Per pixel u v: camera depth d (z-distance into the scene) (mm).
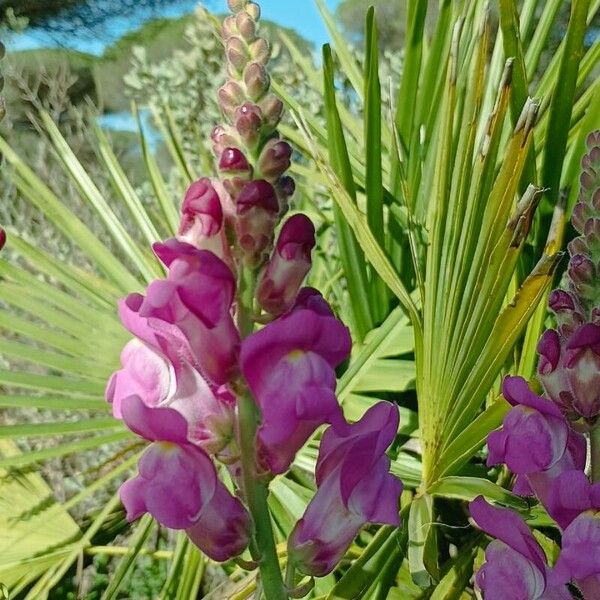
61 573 245
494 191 187
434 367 204
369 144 262
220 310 130
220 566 309
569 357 149
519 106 226
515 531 150
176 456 130
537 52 278
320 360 129
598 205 155
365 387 274
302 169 340
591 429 153
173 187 543
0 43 146
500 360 193
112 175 343
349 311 325
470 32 276
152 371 142
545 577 151
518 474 164
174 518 126
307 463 261
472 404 200
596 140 156
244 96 140
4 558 259
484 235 190
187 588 242
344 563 248
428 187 294
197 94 597
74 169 337
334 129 262
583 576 135
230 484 256
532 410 153
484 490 192
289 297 137
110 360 290
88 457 448
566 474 142
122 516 296
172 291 127
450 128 201
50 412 453
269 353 128
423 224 293
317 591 236
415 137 296
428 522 195
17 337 480
